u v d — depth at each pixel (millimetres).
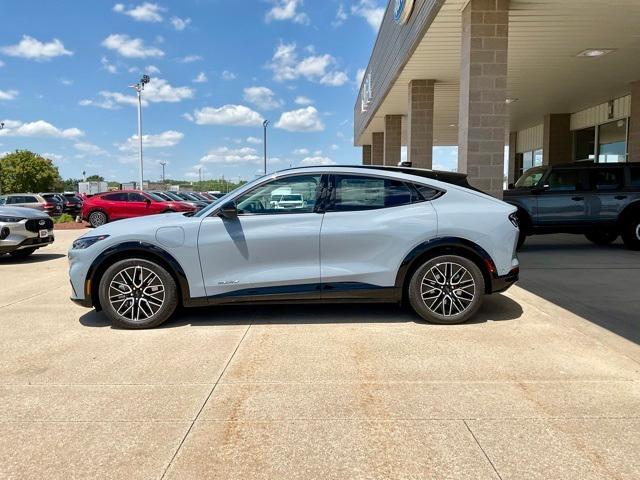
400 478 2779
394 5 13922
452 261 5430
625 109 17469
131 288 5500
